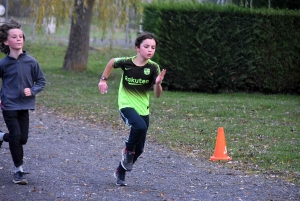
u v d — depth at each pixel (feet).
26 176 34.06
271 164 40.16
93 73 103.35
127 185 32.76
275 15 82.23
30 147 43.78
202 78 82.99
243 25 81.92
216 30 81.61
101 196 29.96
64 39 146.10
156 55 83.30
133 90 31.19
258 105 68.59
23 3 95.81
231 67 82.69
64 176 34.53
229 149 45.19
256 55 82.69
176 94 80.02
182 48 82.64
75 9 98.32
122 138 49.78
